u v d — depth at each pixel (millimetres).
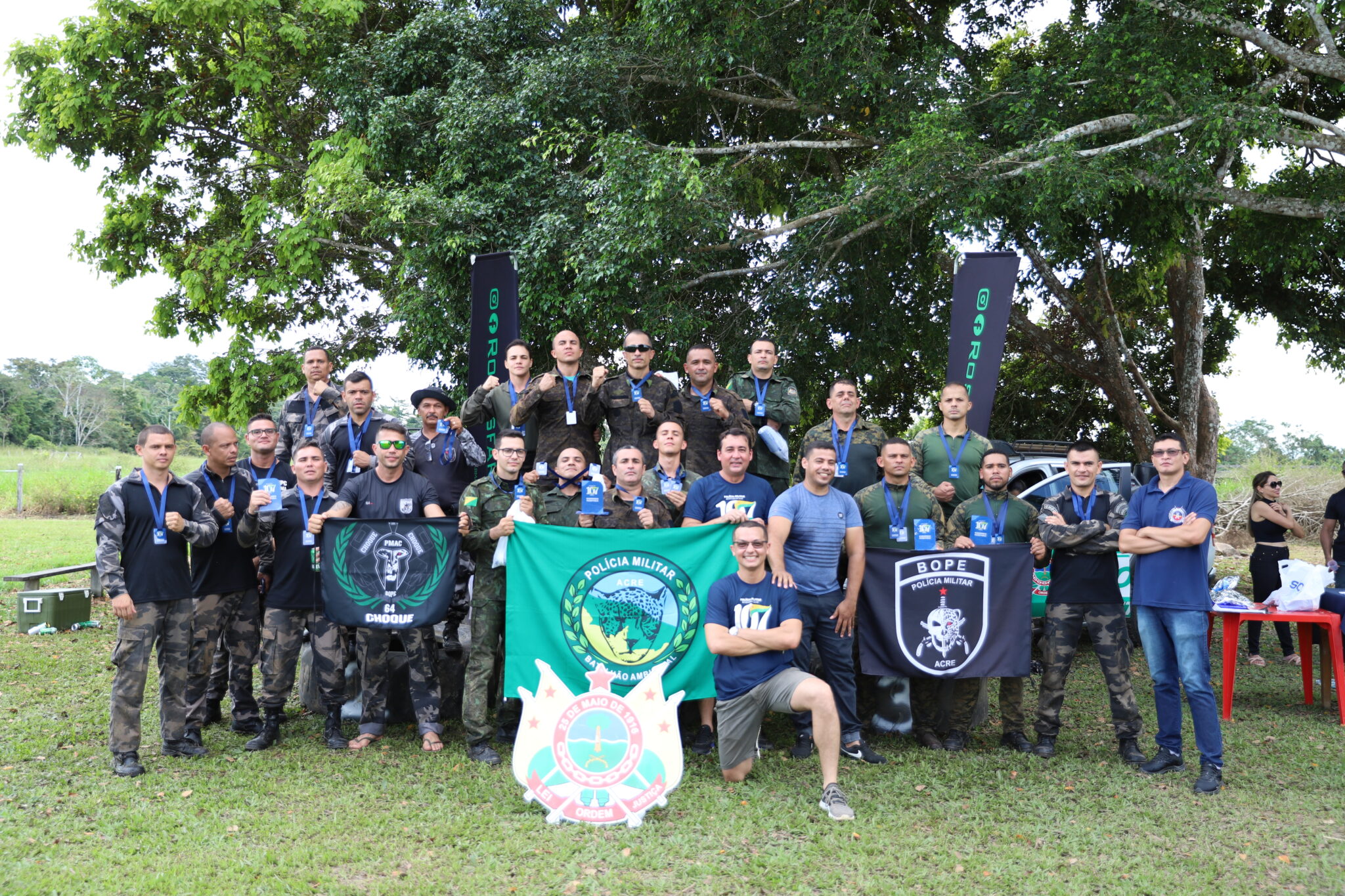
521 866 4105
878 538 6086
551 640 5520
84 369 65875
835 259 12242
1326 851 4301
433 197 11688
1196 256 13477
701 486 5996
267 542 6387
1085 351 17797
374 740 5934
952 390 6531
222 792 4961
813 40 11438
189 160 17125
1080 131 10242
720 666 5148
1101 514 5793
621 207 10484
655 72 12594
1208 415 17141
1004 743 5988
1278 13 13891
